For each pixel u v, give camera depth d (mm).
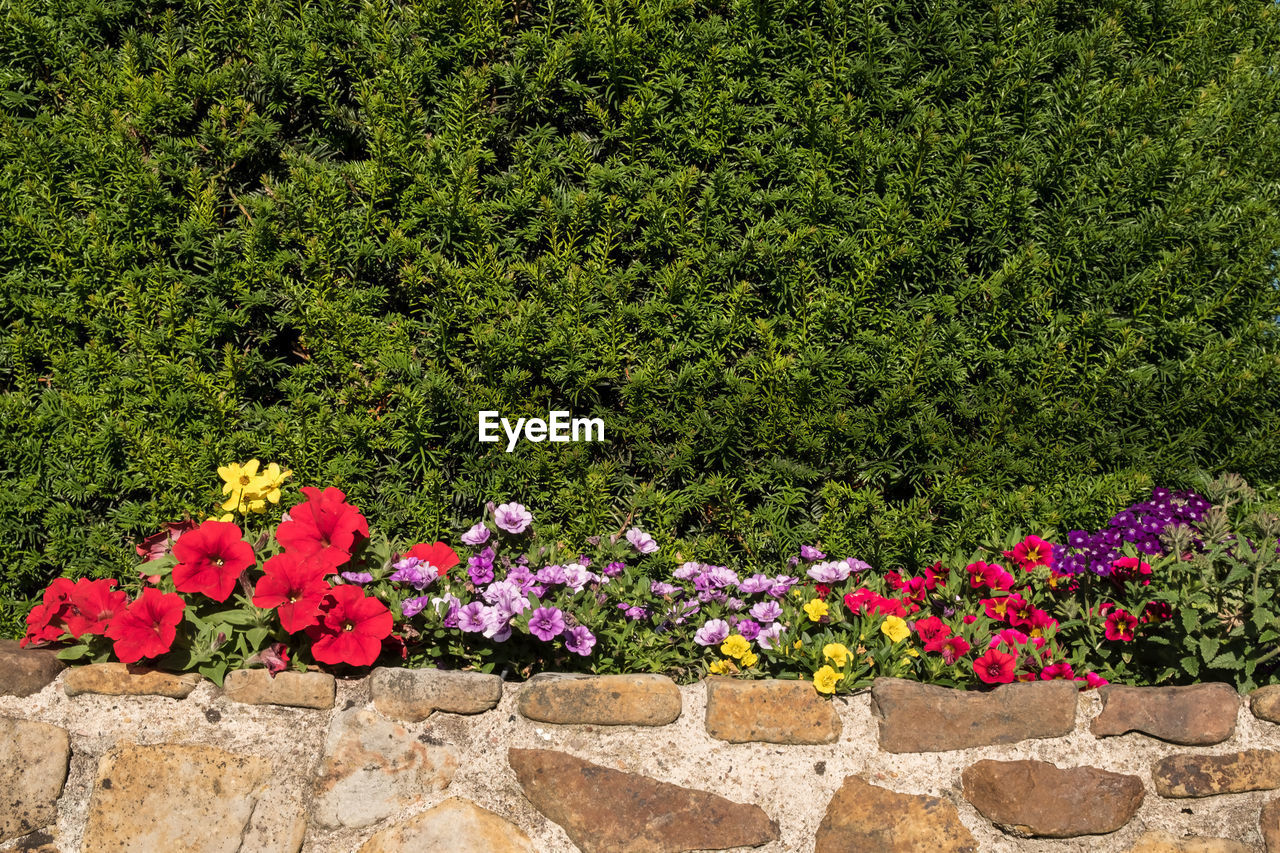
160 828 2213
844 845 2311
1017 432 2945
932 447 2920
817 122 2875
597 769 2301
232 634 2350
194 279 2707
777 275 2881
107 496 2725
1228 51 3254
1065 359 2926
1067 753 2383
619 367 2910
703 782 2316
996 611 2600
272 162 2871
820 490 2953
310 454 2783
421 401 2748
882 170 2902
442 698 2303
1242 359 2967
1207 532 2582
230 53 2836
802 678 2463
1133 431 2975
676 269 2836
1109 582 2648
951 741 2357
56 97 2797
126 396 2693
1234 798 2420
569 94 2959
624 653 2598
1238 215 3023
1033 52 2926
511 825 2277
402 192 2832
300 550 2369
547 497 2910
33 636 2322
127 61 2730
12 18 2684
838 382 2918
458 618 2342
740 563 2994
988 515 2914
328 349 2771
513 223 2896
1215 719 2398
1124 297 2980
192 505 2732
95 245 2674
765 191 2939
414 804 2270
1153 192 2982
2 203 2658
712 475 2969
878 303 2936
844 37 2922
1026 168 2945
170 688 2279
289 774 2260
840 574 2666
